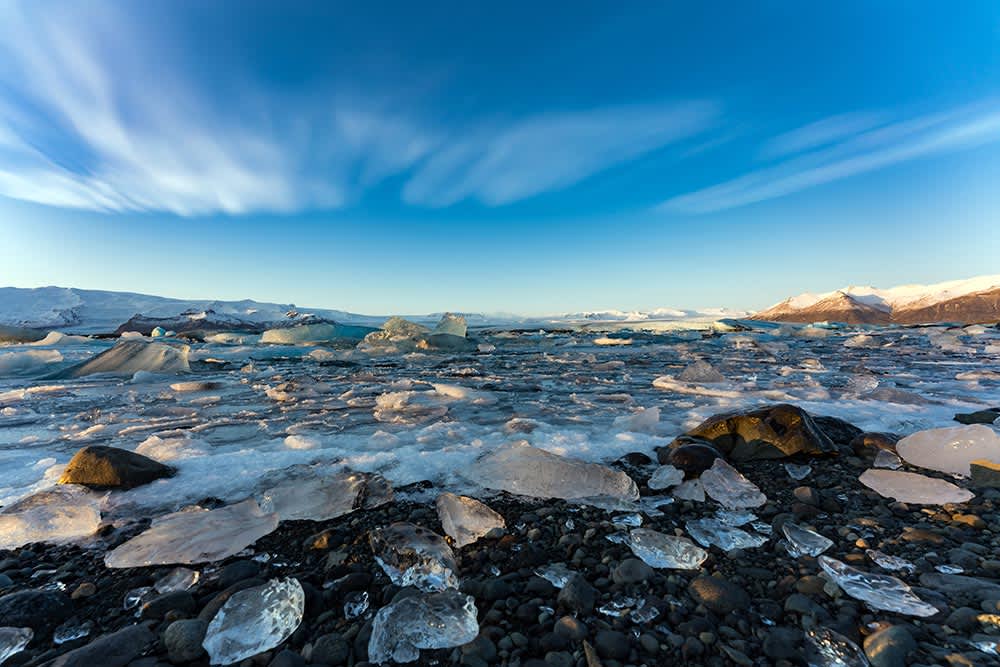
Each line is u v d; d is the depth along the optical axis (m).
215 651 1.27
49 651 1.32
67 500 2.18
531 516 2.18
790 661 1.21
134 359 8.77
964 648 1.21
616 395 5.33
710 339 18.44
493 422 4.16
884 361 9.33
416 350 14.41
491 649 1.28
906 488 2.39
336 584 1.60
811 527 2.05
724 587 1.51
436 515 2.20
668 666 1.21
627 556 1.79
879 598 1.45
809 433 2.99
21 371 9.12
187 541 1.86
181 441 3.34
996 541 1.87
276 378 7.77
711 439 3.10
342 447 3.30
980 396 4.99
